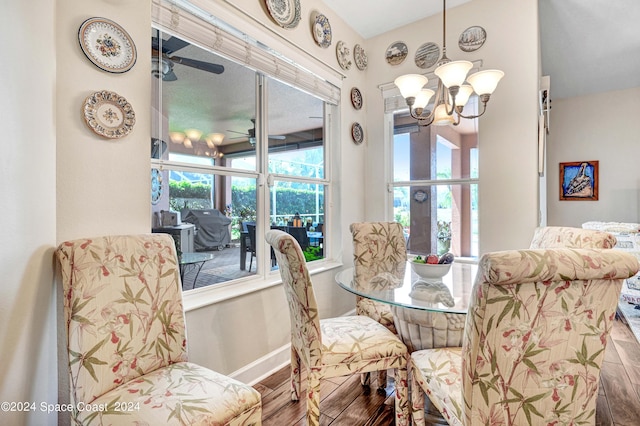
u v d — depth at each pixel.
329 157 2.95
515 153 2.52
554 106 5.23
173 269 1.36
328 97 2.79
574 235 1.87
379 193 3.24
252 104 2.21
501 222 2.58
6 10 0.99
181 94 1.78
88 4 1.29
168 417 0.96
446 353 1.41
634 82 4.54
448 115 1.90
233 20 1.90
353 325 1.72
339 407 1.77
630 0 2.75
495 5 2.60
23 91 1.04
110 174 1.35
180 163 1.77
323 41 2.68
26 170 1.05
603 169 4.89
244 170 2.14
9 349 1.00
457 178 2.86
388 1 2.70
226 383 1.17
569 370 0.93
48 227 1.13
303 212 2.69
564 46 3.57
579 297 0.88
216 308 1.82
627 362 2.21
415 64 3.00
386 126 3.22
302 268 1.43
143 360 1.20
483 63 2.64
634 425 1.59
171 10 1.61
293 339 1.73
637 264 0.85
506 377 0.91
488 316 0.87
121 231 1.39
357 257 2.35
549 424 0.96
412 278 1.93
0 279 0.98
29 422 1.07
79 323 1.07
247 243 2.18
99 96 1.31
